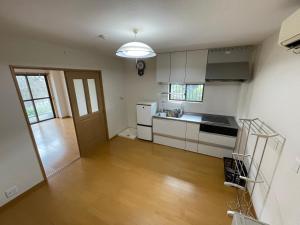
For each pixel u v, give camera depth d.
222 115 3.51
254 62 2.66
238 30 1.87
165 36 2.14
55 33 1.95
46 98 6.15
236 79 2.79
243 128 2.81
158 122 3.74
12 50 2.00
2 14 1.35
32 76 5.64
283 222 1.29
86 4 1.20
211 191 2.33
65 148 3.74
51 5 1.21
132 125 4.90
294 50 1.16
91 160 3.21
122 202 2.14
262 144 1.89
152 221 1.86
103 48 2.95
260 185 1.85
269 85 1.86
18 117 2.13
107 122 4.04
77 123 3.19
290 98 1.35
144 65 4.09
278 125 1.54
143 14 1.41
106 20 1.55
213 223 1.84
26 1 1.13
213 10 1.34
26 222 1.88
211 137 3.20
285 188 1.30
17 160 2.17
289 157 1.29
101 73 3.64
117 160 3.20
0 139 1.97
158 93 4.13
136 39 2.29
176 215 1.94
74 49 2.91
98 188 2.41
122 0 1.15
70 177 2.68
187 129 3.42
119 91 4.38
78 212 1.99
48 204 2.12
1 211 2.02
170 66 3.39
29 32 1.88
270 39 1.96
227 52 2.85
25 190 2.29
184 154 3.41
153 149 3.65
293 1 1.17
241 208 2.02
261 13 1.39
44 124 5.61
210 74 2.94
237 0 1.16
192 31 1.92
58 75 6.06
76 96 3.12
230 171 2.52
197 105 3.72
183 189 2.38
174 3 1.20
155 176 2.69
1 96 1.94
